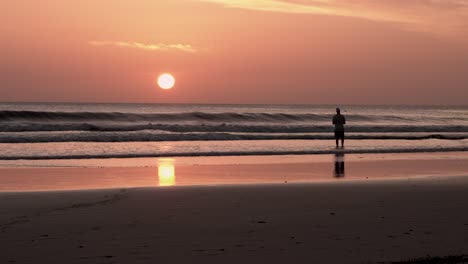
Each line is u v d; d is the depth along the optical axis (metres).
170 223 9.77
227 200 12.07
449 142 32.56
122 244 8.37
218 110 110.69
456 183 14.82
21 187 14.72
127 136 29.89
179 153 24.11
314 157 23.61
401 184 14.59
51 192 12.95
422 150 27.11
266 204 11.62
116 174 17.62
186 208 11.13
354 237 8.84
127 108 116.44
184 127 37.59
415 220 10.09
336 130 27.55
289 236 8.90
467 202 11.89
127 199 12.09
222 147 27.08
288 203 11.73
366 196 12.64
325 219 10.16
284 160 22.33
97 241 8.52
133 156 23.14
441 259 7.71
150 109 111.38
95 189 13.46
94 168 19.20
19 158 21.81
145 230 9.24
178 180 16.38
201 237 8.82
